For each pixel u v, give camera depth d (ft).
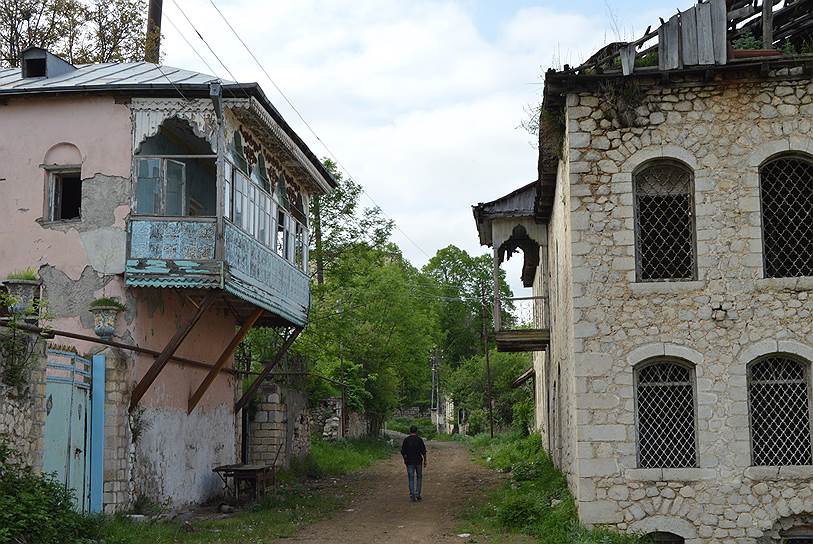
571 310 47.06
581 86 47.26
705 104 46.80
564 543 43.14
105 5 98.02
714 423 44.93
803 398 45.39
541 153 55.93
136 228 51.70
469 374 180.34
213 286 50.62
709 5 46.24
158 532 44.52
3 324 37.27
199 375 62.13
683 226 47.16
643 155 46.73
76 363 45.96
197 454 61.31
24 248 52.80
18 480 36.58
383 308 131.34
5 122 54.34
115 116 53.26
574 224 46.78
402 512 58.59
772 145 46.19
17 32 96.17
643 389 46.19
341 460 94.02
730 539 44.14
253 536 46.80
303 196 73.41
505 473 84.64
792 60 45.39
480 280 237.45
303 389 88.07
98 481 47.44
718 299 45.65
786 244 46.50
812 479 44.27
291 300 65.92
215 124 52.24
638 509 44.60
